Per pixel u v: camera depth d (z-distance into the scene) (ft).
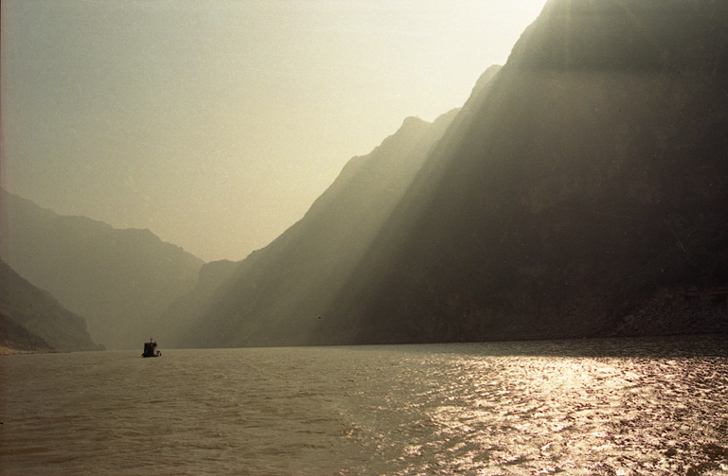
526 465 39.96
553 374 94.32
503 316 277.44
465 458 42.57
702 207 241.76
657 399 62.18
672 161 257.55
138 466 43.86
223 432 56.85
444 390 82.64
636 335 214.69
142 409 75.82
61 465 45.06
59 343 603.67
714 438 44.14
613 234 260.62
